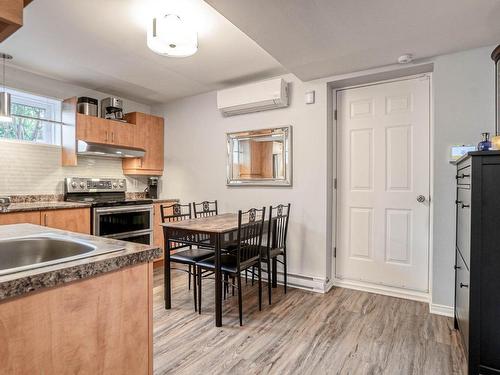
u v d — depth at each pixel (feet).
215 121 12.78
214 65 10.05
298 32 7.00
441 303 8.23
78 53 9.15
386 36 7.19
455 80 8.02
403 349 6.54
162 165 14.49
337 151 10.62
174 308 8.68
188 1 6.54
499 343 5.17
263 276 11.45
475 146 7.70
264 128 11.38
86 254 3.30
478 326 5.31
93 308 3.09
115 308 3.29
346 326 7.60
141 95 13.43
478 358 5.30
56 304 2.80
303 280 10.41
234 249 9.26
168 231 8.59
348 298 9.45
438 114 8.18
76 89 12.19
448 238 8.07
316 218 10.35
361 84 10.18
